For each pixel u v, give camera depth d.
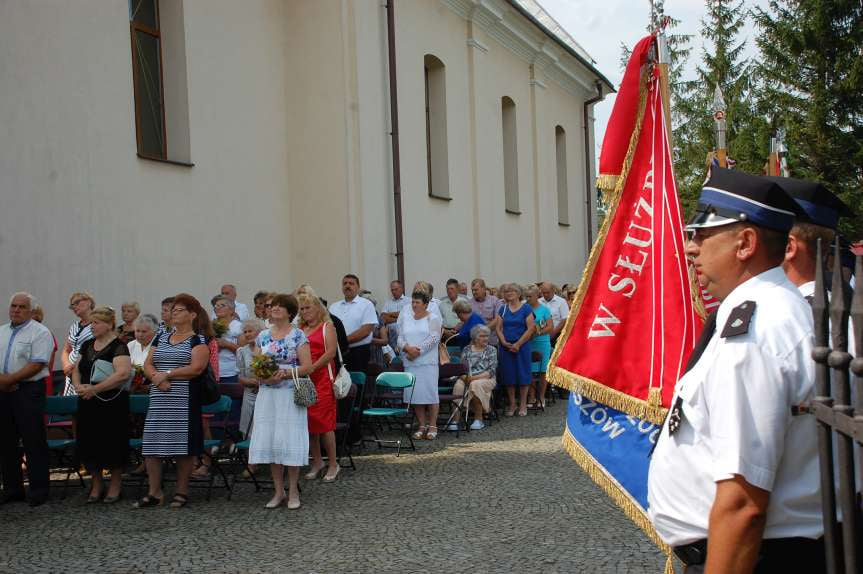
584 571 5.23
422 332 10.60
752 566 1.90
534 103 21.88
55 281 9.38
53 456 9.91
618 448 3.51
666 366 3.47
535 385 13.55
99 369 7.42
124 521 6.83
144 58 11.25
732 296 2.12
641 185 3.74
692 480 2.12
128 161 10.48
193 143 11.60
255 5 13.00
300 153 13.60
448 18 17.12
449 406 13.27
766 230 2.12
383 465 8.97
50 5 9.47
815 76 24.59
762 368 1.93
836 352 1.74
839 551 1.84
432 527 6.39
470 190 18.06
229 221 12.25
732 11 29.03
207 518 6.87
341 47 13.38
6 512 7.24
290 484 7.16
